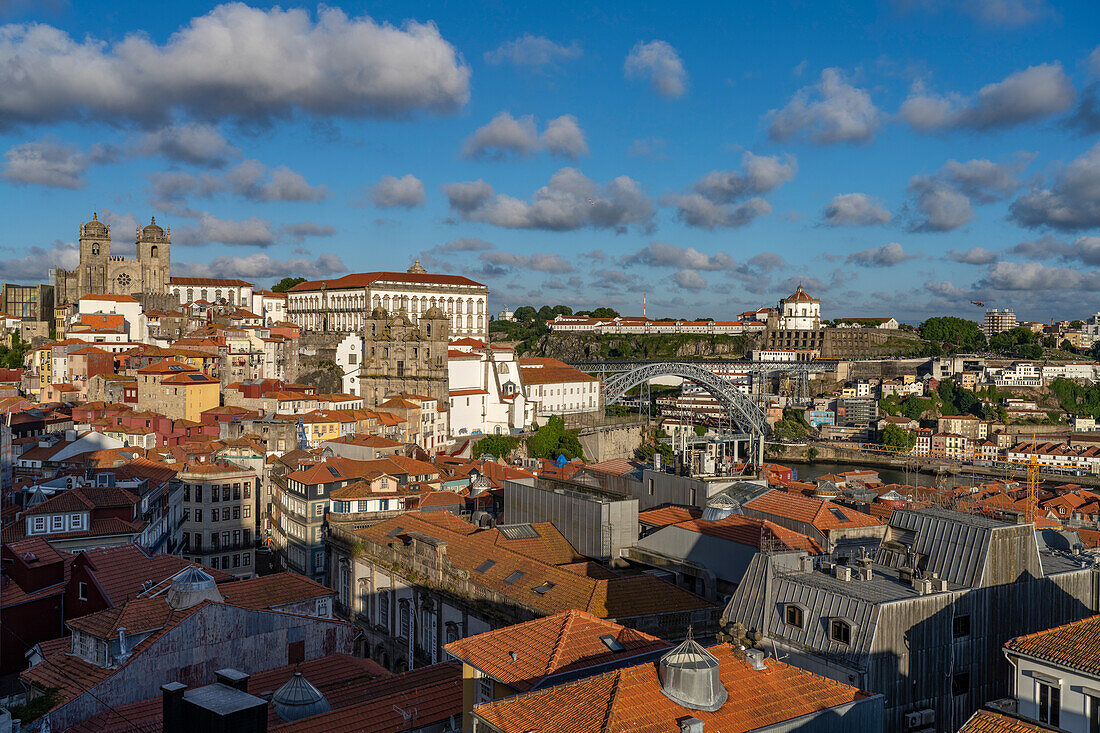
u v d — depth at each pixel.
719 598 80.81
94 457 152.50
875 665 55.47
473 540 93.50
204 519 147.50
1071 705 44.41
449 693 62.84
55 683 66.00
